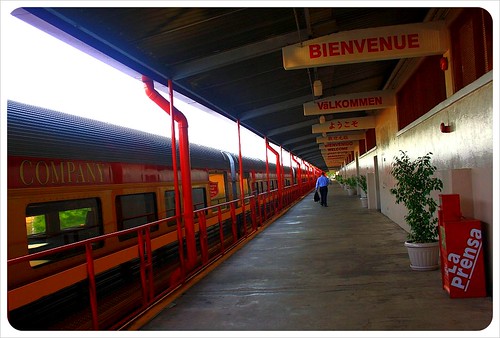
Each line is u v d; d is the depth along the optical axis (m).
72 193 5.59
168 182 8.62
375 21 7.45
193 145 10.95
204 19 5.38
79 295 5.48
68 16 4.54
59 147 5.50
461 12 5.52
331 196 28.00
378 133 13.98
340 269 6.54
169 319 4.67
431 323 4.02
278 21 6.05
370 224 11.70
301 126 16.12
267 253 8.36
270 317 4.55
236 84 8.67
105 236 4.34
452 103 5.81
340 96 10.75
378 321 4.18
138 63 6.21
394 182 11.17
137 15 4.87
